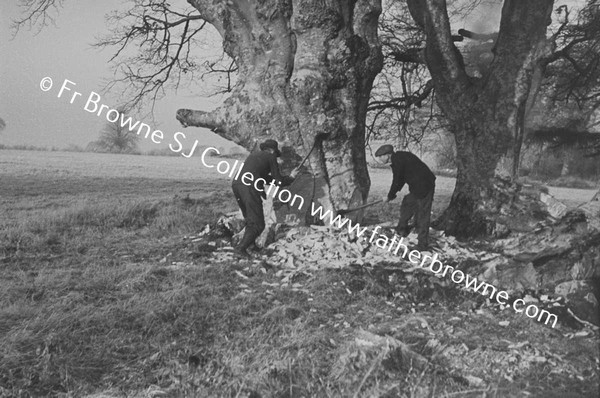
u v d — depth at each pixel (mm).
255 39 11477
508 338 7043
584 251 8773
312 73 11070
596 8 18062
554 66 19812
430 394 5309
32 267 9273
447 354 6367
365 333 6477
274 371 5691
